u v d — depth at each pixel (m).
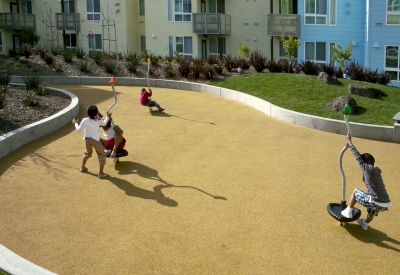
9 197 8.08
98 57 23.69
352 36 28.16
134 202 7.97
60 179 8.98
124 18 34.53
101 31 35.28
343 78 20.59
